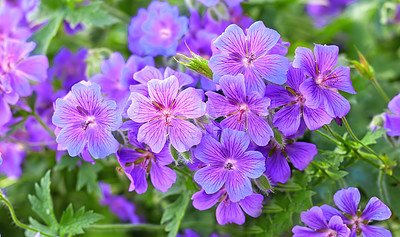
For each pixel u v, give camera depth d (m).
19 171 0.71
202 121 0.51
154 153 0.53
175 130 0.51
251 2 0.69
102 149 0.52
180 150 0.51
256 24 0.51
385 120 0.57
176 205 0.59
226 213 0.54
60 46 0.75
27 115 0.64
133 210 0.71
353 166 0.60
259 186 0.52
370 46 0.75
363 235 0.53
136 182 0.54
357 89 0.65
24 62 0.59
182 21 0.60
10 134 0.63
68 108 0.52
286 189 0.57
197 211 0.65
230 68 0.51
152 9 0.64
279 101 0.52
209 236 0.66
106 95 0.59
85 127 0.52
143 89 0.52
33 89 0.64
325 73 0.52
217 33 0.62
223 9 0.62
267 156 0.53
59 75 0.72
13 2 0.71
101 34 0.75
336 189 0.57
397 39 0.77
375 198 0.52
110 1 0.74
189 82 0.54
